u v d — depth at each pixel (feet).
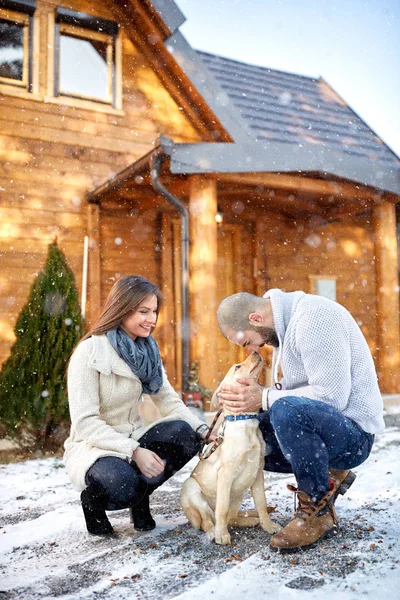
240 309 8.51
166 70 28.43
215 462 8.37
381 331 27.58
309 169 23.49
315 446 7.68
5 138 24.85
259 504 8.52
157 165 21.40
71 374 8.64
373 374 8.38
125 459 8.30
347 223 34.53
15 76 27.45
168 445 8.73
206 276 22.49
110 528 8.89
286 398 7.95
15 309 24.43
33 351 17.78
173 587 6.50
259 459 8.38
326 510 7.73
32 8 25.73
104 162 26.96
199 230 22.58
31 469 15.34
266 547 7.72
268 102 32.81
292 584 6.34
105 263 26.81
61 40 28.09
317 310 8.12
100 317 8.93
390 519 8.72
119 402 8.86
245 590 6.23
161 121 28.50
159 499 11.28
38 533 9.26
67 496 12.10
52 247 18.90
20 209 24.91
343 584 6.26
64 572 7.25
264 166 22.66
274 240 31.86
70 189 26.08
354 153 31.32
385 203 27.50
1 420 17.51
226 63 35.76
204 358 22.26
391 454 15.14
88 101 26.99
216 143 21.99
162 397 9.84
